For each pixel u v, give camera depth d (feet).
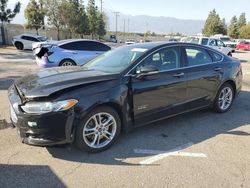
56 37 161.68
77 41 41.22
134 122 16.46
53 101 13.62
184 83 18.51
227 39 141.79
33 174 13.07
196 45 20.06
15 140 16.37
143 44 18.71
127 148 15.78
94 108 14.60
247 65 62.23
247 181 12.86
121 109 15.57
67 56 39.75
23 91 14.40
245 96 27.99
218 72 20.74
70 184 12.39
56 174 13.11
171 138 17.21
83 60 40.63
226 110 22.16
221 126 19.33
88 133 14.75
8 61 57.26
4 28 129.08
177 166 14.01
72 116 13.91
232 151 15.70
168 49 18.24
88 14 213.87
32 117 13.57
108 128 15.48
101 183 12.49
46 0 151.12
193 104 19.45
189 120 20.25
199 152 15.52
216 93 20.99
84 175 13.08
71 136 14.12
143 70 16.25
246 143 16.76
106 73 15.96
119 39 260.42
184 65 18.85
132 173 13.32
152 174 13.26
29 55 72.38
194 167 13.94
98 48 42.29
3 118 20.06
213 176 13.17
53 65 39.42
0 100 24.90
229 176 13.21
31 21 144.25
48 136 13.73
